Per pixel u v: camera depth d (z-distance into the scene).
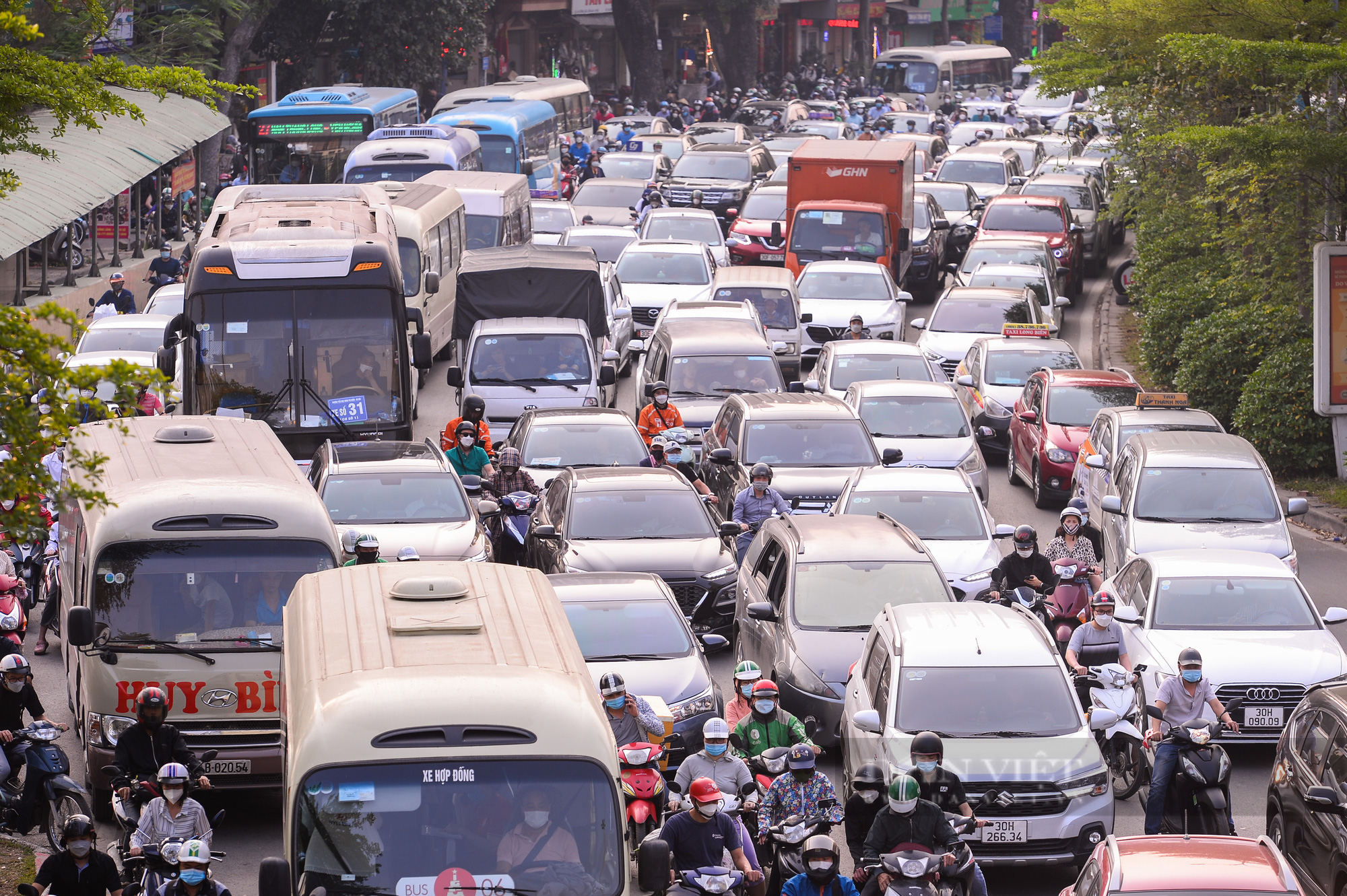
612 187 132.88
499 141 128.62
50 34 61.00
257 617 36.31
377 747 21.97
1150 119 90.94
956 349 84.38
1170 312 84.00
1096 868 25.86
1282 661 40.88
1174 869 24.92
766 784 31.73
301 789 21.69
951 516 52.72
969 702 34.59
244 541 36.78
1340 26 69.25
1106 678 39.44
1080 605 45.78
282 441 55.03
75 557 40.25
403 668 23.25
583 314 77.62
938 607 38.41
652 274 97.00
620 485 53.75
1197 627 42.78
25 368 23.48
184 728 35.53
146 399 61.38
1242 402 73.81
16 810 34.44
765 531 47.91
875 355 75.88
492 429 70.38
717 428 65.94
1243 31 73.06
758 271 92.06
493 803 21.91
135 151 97.75
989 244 104.44
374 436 55.56
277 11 156.38
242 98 150.50
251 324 54.66
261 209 61.50
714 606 50.44
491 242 101.25
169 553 36.44
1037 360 77.31
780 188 123.19
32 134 91.12
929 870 26.53
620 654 40.91
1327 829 30.42
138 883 28.91
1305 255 74.56
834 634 41.59
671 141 159.88
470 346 72.38
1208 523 53.38
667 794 31.38
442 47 169.75
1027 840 32.75
